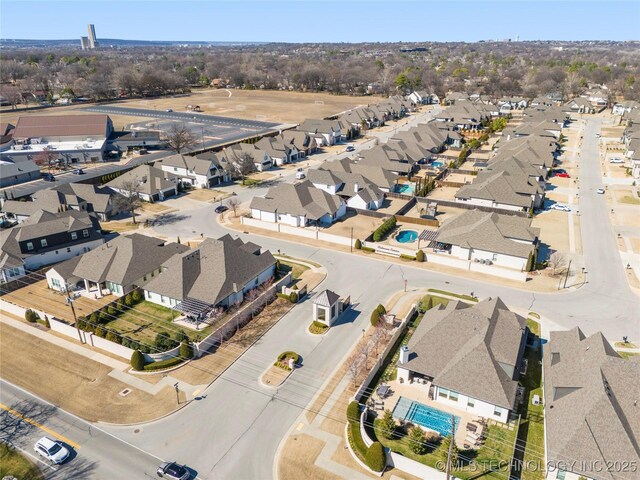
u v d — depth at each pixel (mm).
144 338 53562
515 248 69938
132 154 136500
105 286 65000
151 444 40031
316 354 51406
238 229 86062
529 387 46062
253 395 45438
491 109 196250
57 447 38656
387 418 40375
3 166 108625
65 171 120562
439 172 117688
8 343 53656
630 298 62188
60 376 48312
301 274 69062
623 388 39250
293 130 155625
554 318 57594
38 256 71250
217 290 58375
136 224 88125
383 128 180875
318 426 41719
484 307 51688
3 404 44562
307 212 85750
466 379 42812
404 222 88812
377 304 61188
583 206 96688
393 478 36625
